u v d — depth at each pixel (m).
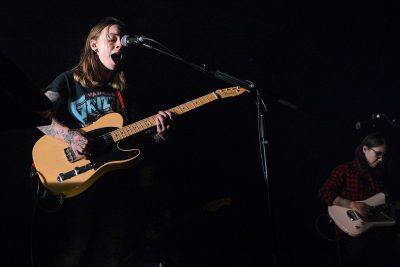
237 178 4.25
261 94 2.46
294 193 4.38
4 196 3.49
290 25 4.32
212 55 4.15
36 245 3.35
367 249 3.63
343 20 4.38
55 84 2.63
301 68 4.37
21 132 3.53
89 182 2.51
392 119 4.41
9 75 1.35
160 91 4.00
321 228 4.25
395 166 4.34
